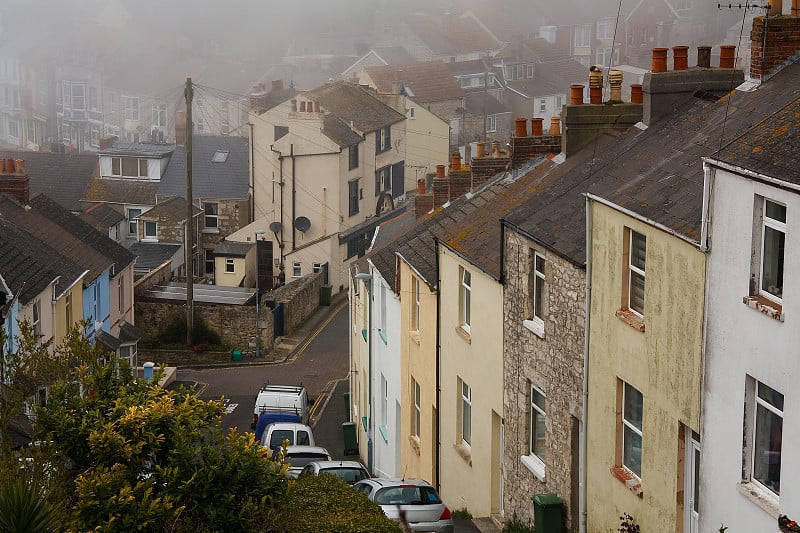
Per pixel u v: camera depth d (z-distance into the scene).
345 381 85.94
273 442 57.16
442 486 45.25
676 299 25.48
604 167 34.28
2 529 20.95
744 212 22.58
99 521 23.73
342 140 123.12
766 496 22.20
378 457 59.09
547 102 197.88
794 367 20.91
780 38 30.80
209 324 95.50
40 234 70.06
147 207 130.38
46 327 56.81
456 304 42.59
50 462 24.83
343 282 123.44
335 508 29.61
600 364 29.80
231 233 127.31
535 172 43.62
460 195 56.44
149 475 25.45
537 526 32.84
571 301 31.69
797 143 22.31
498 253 38.59
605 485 29.69
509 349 36.88
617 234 28.58
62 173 139.12
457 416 43.09
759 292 22.44
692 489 25.61
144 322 96.44
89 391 27.25
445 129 148.88
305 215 123.19
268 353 95.25
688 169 28.11
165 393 27.33
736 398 23.02
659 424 26.50
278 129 124.56
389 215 133.12
